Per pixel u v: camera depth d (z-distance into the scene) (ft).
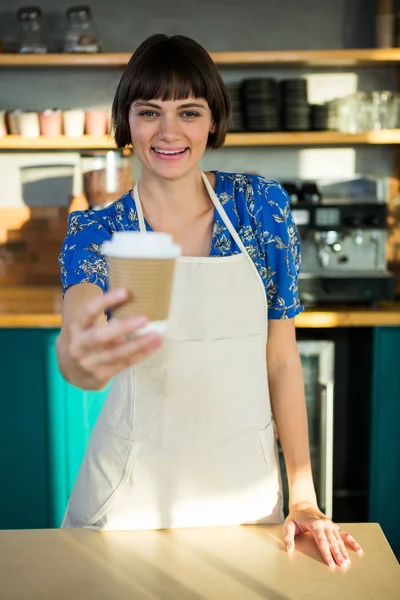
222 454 4.82
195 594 3.46
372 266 9.46
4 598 3.43
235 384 4.87
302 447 5.00
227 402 4.83
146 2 10.60
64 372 3.03
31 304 9.62
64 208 11.02
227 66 10.62
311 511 4.33
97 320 2.81
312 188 9.81
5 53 10.03
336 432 10.96
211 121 4.83
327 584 3.58
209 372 4.83
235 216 5.04
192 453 4.80
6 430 8.98
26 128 9.86
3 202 10.98
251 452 4.84
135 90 4.50
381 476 9.34
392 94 9.80
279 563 3.79
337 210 9.32
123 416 4.85
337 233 9.36
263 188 5.11
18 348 8.90
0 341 8.88
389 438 9.29
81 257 4.46
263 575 3.66
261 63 10.16
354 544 3.96
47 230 11.03
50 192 11.00
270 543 4.03
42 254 11.07
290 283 5.12
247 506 4.84
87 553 3.89
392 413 9.24
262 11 10.64
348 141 9.74
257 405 4.92
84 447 9.05
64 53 9.77
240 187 5.11
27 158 10.93
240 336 4.92
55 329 8.89
